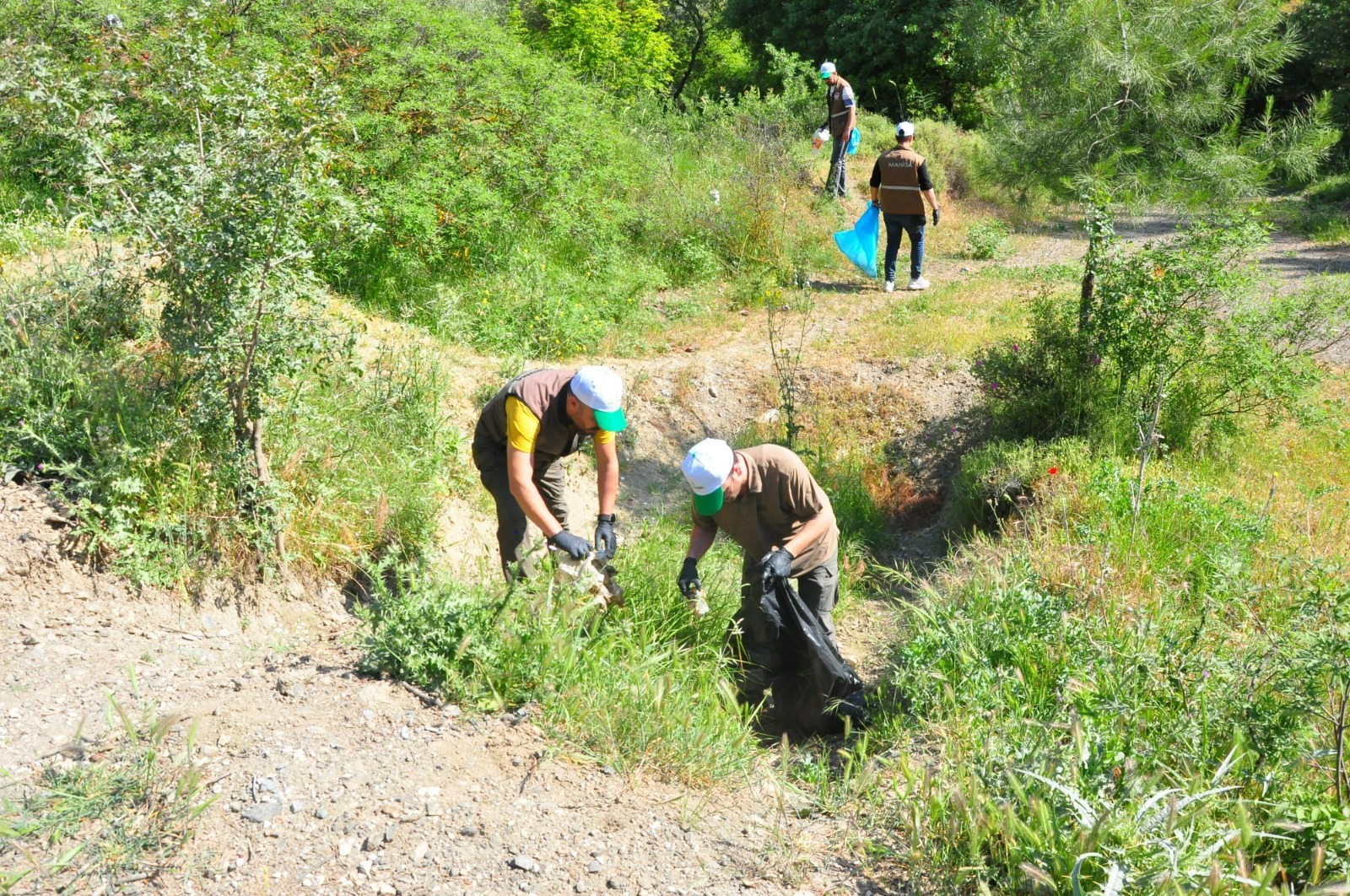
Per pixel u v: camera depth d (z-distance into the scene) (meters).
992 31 7.59
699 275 10.66
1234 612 4.42
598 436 4.30
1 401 4.43
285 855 2.97
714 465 4.09
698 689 4.36
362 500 5.07
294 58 7.27
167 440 4.48
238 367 4.40
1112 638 4.08
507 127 9.71
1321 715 3.44
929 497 7.16
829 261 11.56
